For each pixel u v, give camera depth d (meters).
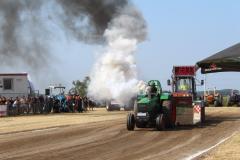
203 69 17.12
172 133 24.02
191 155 16.14
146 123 25.84
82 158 16.03
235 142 18.73
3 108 43.56
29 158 16.20
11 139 22.69
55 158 16.09
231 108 52.34
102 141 21.17
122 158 15.88
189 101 27.83
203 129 25.77
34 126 30.27
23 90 51.81
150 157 15.98
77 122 33.34
